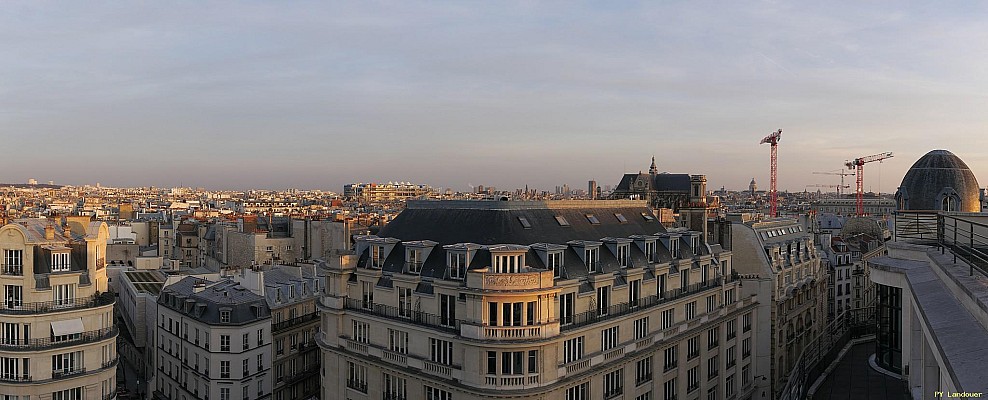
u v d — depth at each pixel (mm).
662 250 95000
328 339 86938
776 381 120188
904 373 46875
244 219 195000
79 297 90125
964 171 101312
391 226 91375
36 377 84750
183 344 116625
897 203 105625
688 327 95062
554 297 73000
